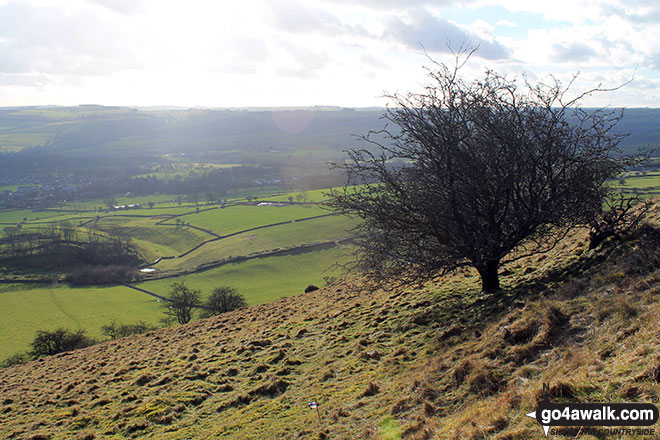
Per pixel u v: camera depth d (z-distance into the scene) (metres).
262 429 10.87
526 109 14.62
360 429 9.08
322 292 29.19
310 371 14.23
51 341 51.66
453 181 15.19
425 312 16.06
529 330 9.95
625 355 7.10
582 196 14.18
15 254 115.12
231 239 123.62
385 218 15.41
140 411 13.62
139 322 74.69
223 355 18.28
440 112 15.13
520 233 15.08
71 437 12.90
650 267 10.71
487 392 8.34
